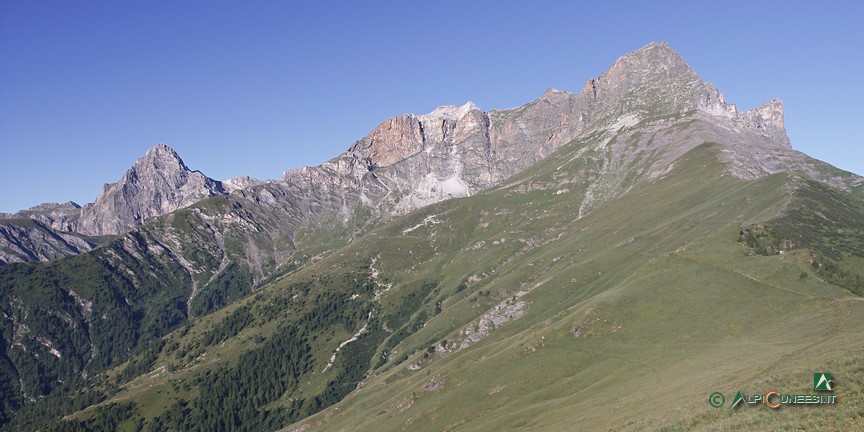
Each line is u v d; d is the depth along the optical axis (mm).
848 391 69562
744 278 169875
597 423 107375
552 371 161000
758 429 66500
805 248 180375
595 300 188875
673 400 100000
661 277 185500
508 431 133250
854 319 127375
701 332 152125
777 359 103938
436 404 172750
